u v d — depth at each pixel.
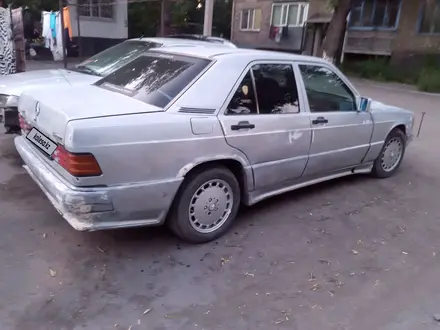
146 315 2.51
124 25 21.12
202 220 3.33
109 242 3.31
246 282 2.90
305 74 4.00
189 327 2.43
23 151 3.45
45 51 18.25
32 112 3.26
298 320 2.54
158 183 2.93
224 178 3.36
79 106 2.90
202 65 3.34
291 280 2.95
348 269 3.14
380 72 21.33
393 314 2.64
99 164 2.66
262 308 2.63
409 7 20.67
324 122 4.11
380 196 4.72
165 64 3.55
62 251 3.14
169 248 3.28
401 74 20.62
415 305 2.75
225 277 2.95
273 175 3.79
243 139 3.38
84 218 2.73
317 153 4.14
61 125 2.70
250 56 3.57
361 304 2.73
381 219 4.09
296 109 3.88
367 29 22.67
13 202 3.88
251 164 3.53
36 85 4.96
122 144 2.72
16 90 4.84
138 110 2.93
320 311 2.63
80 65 6.39
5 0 16.81
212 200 3.35
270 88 3.66
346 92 4.50
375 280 3.02
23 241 3.22
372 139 4.86
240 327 2.45
